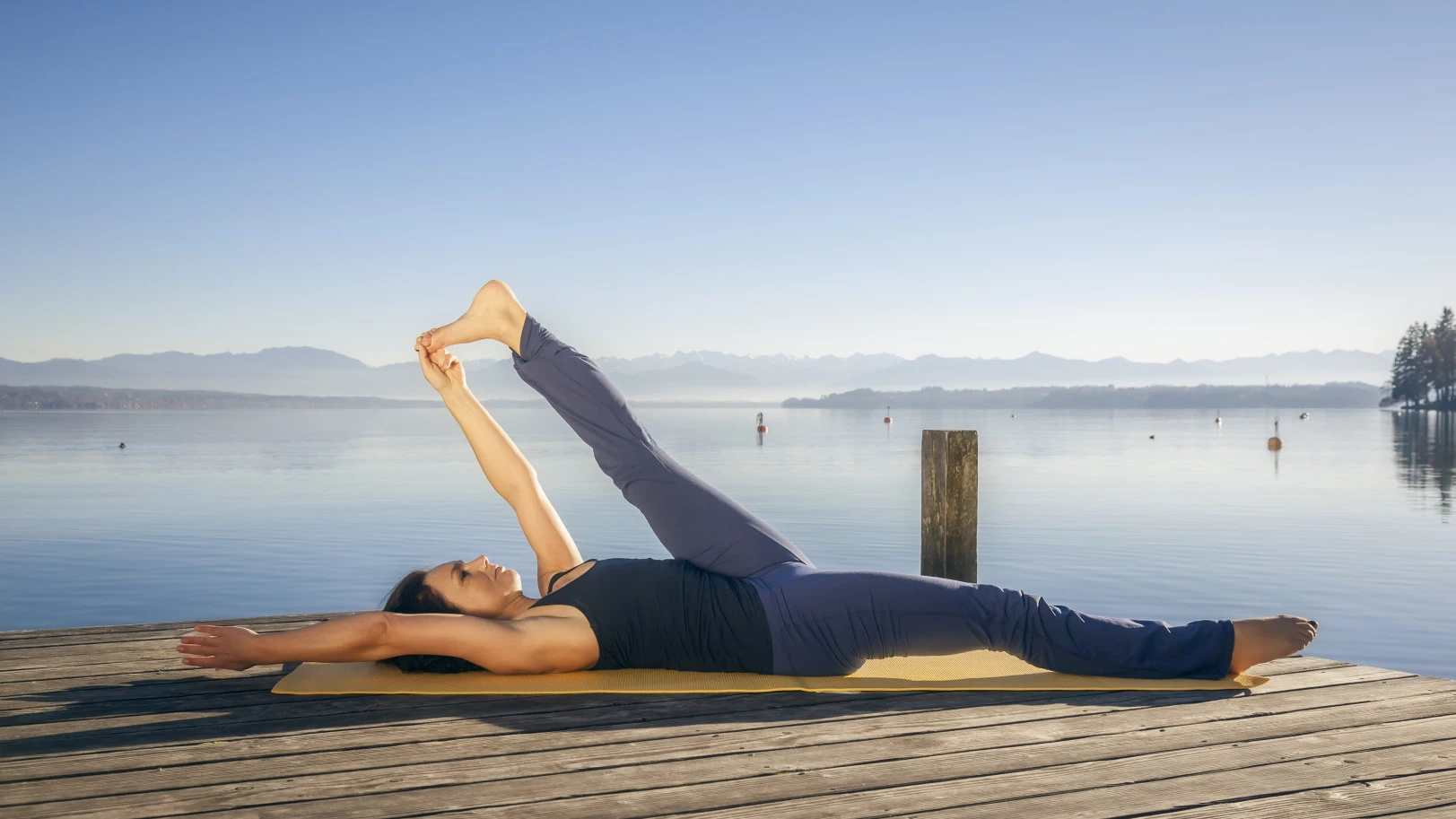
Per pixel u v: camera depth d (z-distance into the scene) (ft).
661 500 9.17
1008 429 232.12
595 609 8.66
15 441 163.32
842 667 8.61
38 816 5.40
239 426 290.97
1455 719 7.45
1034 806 5.63
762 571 8.90
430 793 5.82
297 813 5.49
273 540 43.37
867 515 52.47
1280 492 66.95
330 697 8.03
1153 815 5.51
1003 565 35.35
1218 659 8.45
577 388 9.53
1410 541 41.78
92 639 10.54
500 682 8.42
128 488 71.97
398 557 38.60
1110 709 7.71
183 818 5.40
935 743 6.84
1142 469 91.35
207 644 7.67
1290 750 6.68
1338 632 24.80
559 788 5.92
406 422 383.86
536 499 9.96
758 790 5.89
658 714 7.54
